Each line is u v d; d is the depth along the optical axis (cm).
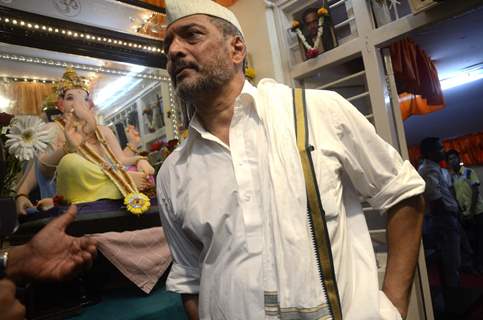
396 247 69
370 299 62
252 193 68
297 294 57
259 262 63
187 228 75
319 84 204
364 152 69
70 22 143
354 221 72
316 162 65
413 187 69
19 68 127
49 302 94
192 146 82
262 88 77
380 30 167
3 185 87
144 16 170
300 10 202
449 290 244
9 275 48
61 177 111
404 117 317
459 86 378
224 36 75
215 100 76
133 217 118
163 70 171
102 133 134
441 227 243
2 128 92
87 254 54
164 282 120
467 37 248
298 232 60
